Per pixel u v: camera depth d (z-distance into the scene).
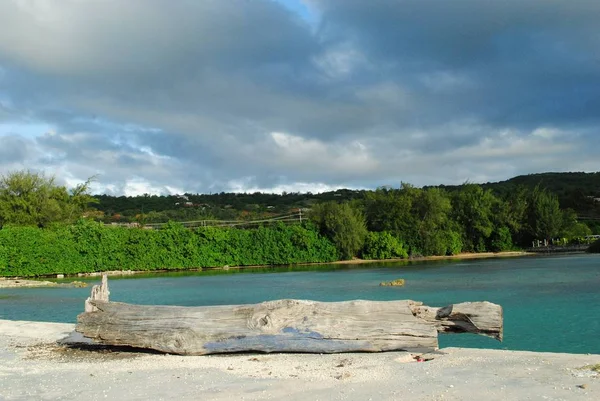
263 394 8.09
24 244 49.25
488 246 77.62
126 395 8.32
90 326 12.46
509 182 139.62
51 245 50.69
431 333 11.34
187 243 58.94
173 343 11.79
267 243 63.50
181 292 33.28
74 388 8.91
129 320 12.32
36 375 10.09
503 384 8.20
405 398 7.55
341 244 66.19
